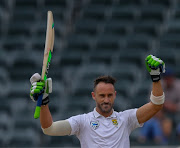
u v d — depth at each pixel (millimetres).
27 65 45969
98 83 14422
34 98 13578
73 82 43844
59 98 41625
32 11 52469
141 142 32844
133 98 40594
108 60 45875
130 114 14789
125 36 48531
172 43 47188
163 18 50531
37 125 39375
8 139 38000
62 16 51656
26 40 48656
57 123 14344
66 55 46656
